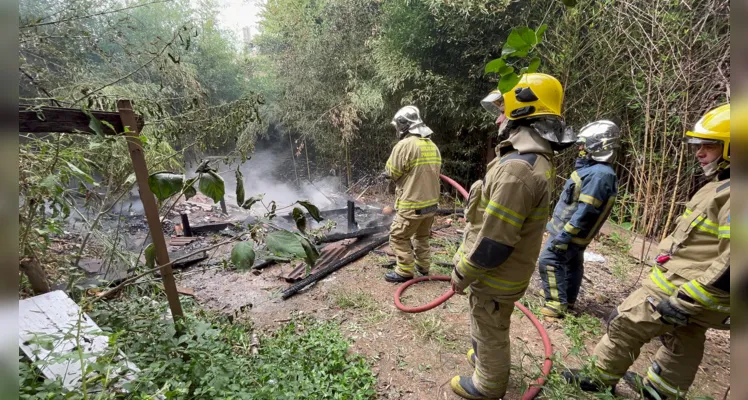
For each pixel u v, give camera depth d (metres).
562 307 2.79
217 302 3.11
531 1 4.45
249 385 1.84
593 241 4.34
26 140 1.91
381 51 5.49
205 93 3.24
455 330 2.69
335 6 6.05
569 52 4.40
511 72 0.79
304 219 1.76
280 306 3.06
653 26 3.71
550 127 1.54
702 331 1.72
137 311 2.17
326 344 2.45
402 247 3.32
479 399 1.99
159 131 2.57
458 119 5.54
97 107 2.18
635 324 1.78
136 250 3.72
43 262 2.45
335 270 3.68
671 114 3.82
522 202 1.50
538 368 2.14
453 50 4.95
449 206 5.81
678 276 1.67
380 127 6.62
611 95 4.40
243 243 1.59
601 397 1.82
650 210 4.24
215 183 1.59
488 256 1.57
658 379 1.85
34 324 1.66
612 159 2.56
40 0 2.57
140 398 1.28
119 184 2.70
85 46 2.75
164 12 5.15
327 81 6.57
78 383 1.35
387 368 2.30
